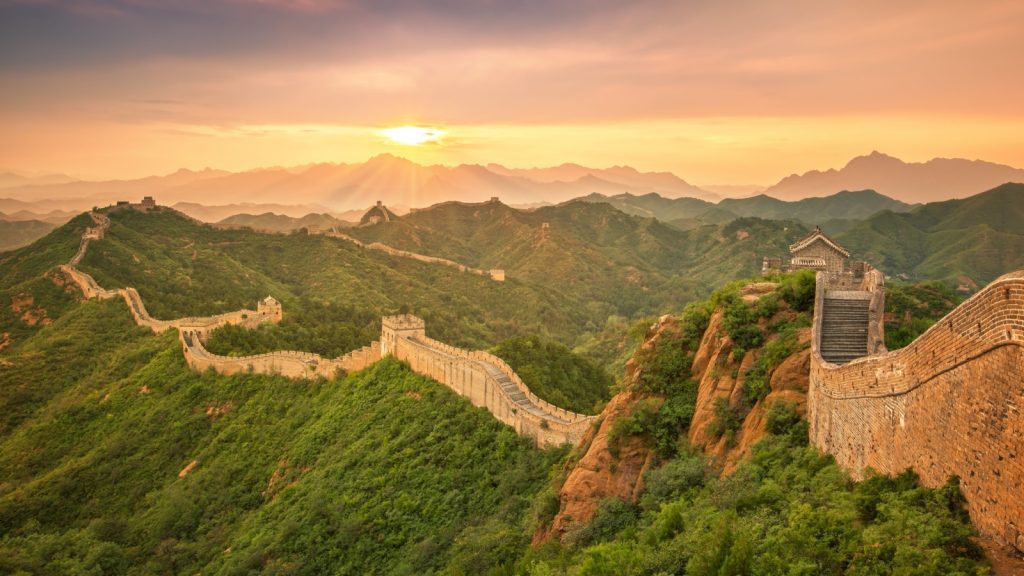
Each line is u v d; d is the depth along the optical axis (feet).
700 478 109.81
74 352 373.61
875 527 65.62
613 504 121.90
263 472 257.55
